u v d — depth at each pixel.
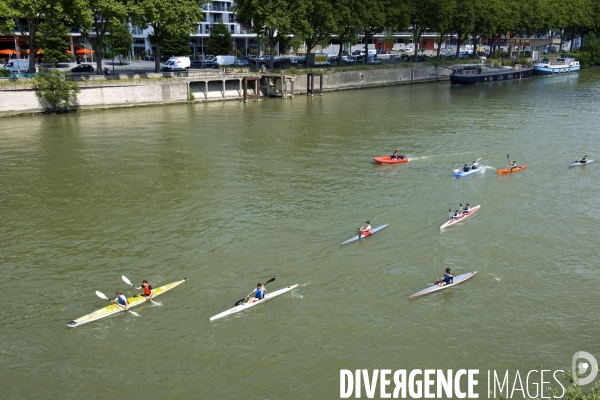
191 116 93.88
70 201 52.59
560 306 35.78
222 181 58.28
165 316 34.88
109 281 38.72
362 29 134.50
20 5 84.00
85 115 92.19
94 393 28.69
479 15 162.00
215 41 152.12
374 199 53.25
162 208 50.97
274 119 91.88
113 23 92.31
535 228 47.00
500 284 38.31
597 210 50.91
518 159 66.69
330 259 41.62
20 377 29.75
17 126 82.12
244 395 28.47
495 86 140.00
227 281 38.69
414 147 72.38
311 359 30.98
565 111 98.56
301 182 58.03
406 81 150.00
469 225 47.44
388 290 37.62
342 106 106.81
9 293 37.12
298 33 120.12
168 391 28.77
